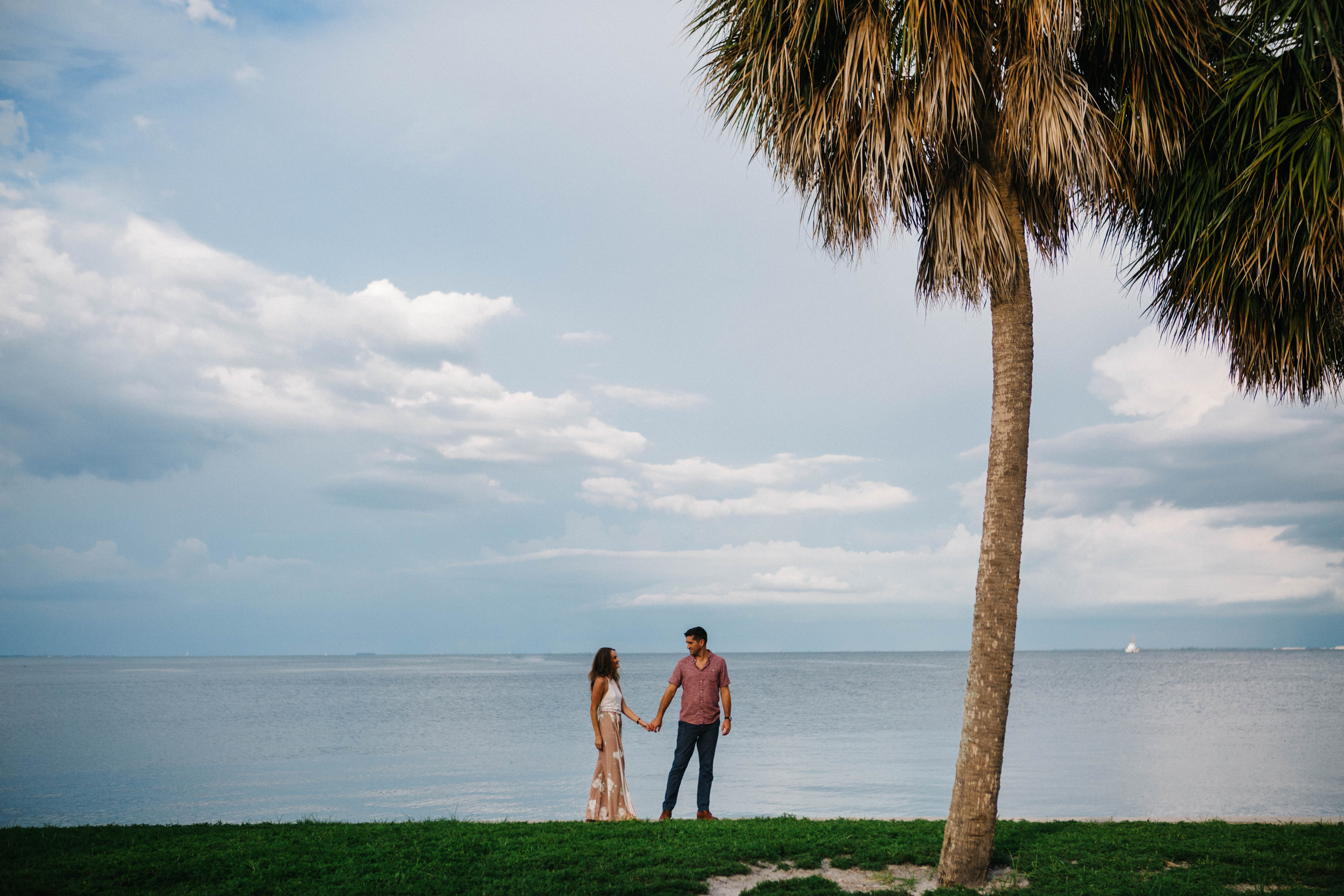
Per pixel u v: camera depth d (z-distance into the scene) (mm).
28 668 190125
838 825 8828
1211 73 6527
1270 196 6355
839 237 7188
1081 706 43656
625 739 28922
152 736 30281
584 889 6359
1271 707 41625
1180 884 6258
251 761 22547
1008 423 6520
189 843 8102
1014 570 6469
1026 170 6637
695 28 7258
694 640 9945
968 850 6336
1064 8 5844
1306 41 6234
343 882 6652
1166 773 18203
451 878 6668
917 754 22469
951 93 6254
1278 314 7086
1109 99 6848
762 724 32906
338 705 50469
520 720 37688
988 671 6414
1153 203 7289
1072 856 7160
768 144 7238
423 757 23359
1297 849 7395
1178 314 7629
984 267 6477
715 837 8055
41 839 8312
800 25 6473
